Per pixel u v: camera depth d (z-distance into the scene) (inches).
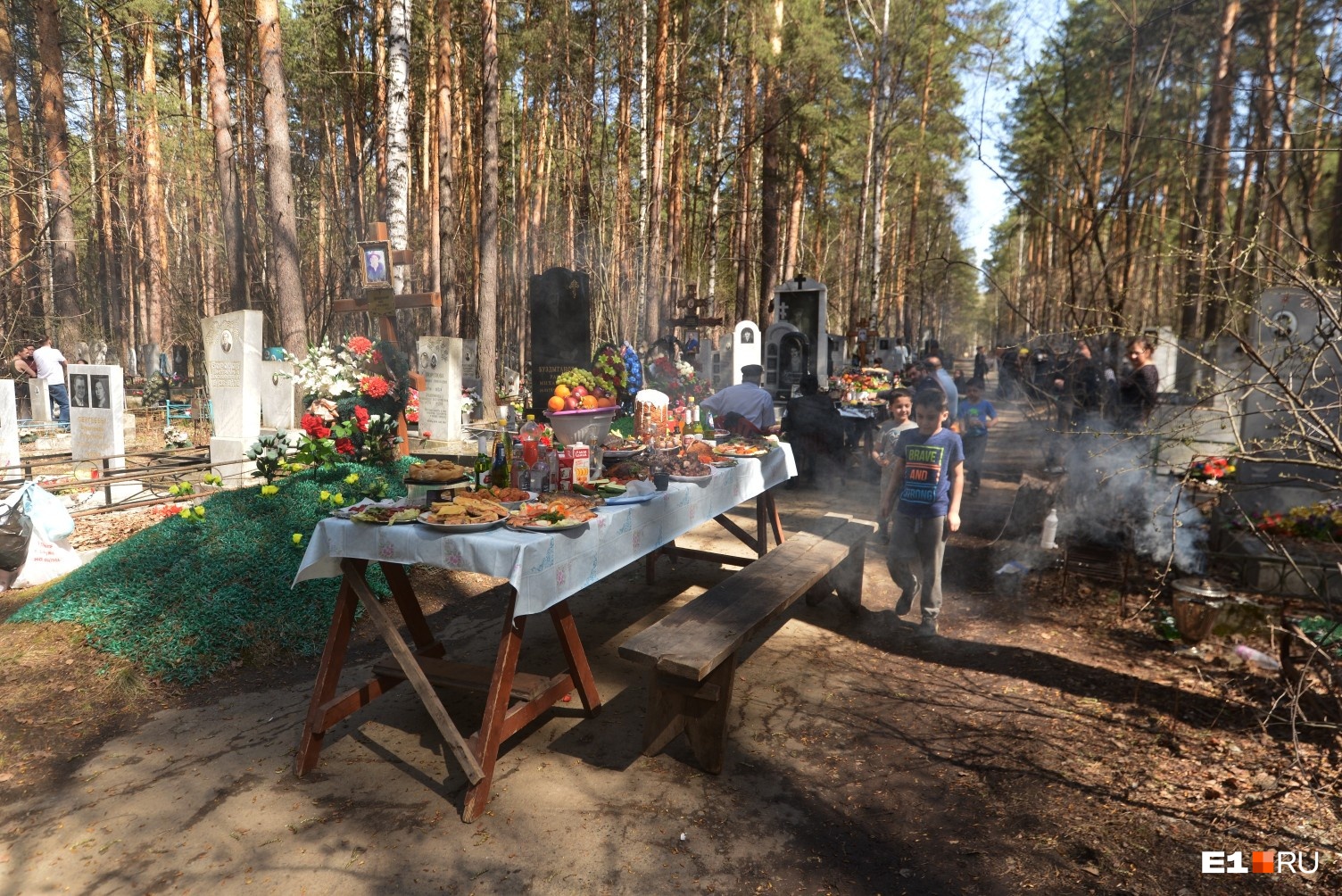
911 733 149.3
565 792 127.0
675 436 215.2
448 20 703.7
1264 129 208.5
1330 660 145.2
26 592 225.1
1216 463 205.5
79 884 103.9
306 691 166.2
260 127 894.4
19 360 542.3
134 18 732.7
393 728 148.6
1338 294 134.6
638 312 890.7
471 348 777.6
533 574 118.0
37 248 501.4
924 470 195.5
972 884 106.3
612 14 868.0
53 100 613.6
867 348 932.6
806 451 392.8
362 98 906.1
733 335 629.0
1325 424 135.3
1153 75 232.4
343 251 900.6
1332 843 114.2
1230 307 151.9
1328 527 194.1
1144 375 255.4
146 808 121.3
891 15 960.9
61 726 148.6
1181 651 186.4
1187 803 125.0
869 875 107.8
